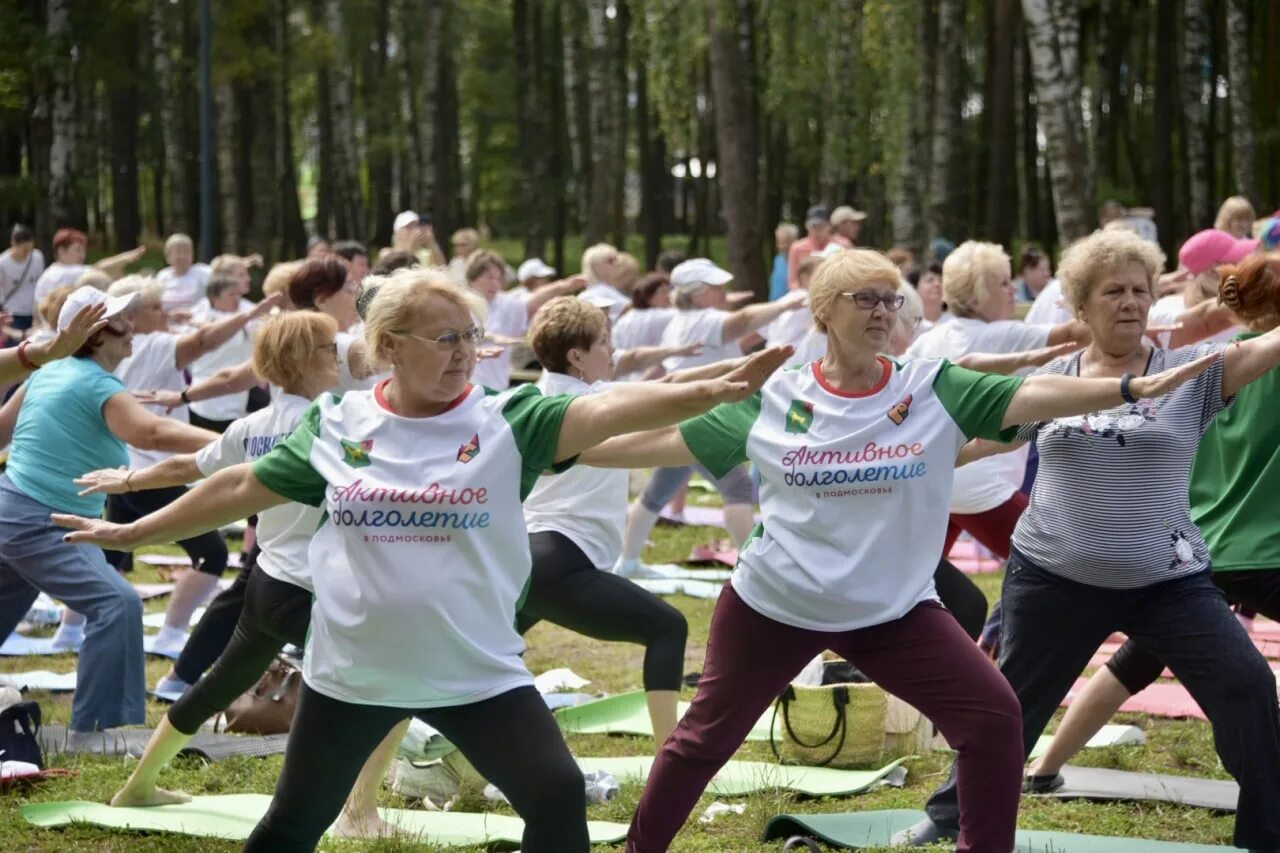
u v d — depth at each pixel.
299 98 48.50
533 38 44.66
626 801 6.20
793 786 6.35
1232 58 28.81
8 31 31.03
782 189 43.84
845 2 29.88
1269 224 9.28
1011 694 4.59
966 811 4.57
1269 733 4.97
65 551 7.02
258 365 6.03
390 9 44.56
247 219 43.00
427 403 4.17
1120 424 5.06
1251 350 5.04
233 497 4.27
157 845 5.64
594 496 6.34
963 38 31.08
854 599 4.57
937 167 28.33
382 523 4.07
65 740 7.07
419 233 13.95
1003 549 7.52
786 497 4.68
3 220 35.81
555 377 6.78
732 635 4.75
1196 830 5.80
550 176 43.72
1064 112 21.44
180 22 37.59
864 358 4.63
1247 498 5.79
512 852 5.58
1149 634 5.16
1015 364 5.39
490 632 4.11
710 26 28.02
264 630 5.79
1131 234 5.18
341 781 4.24
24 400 7.26
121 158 39.06
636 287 12.68
